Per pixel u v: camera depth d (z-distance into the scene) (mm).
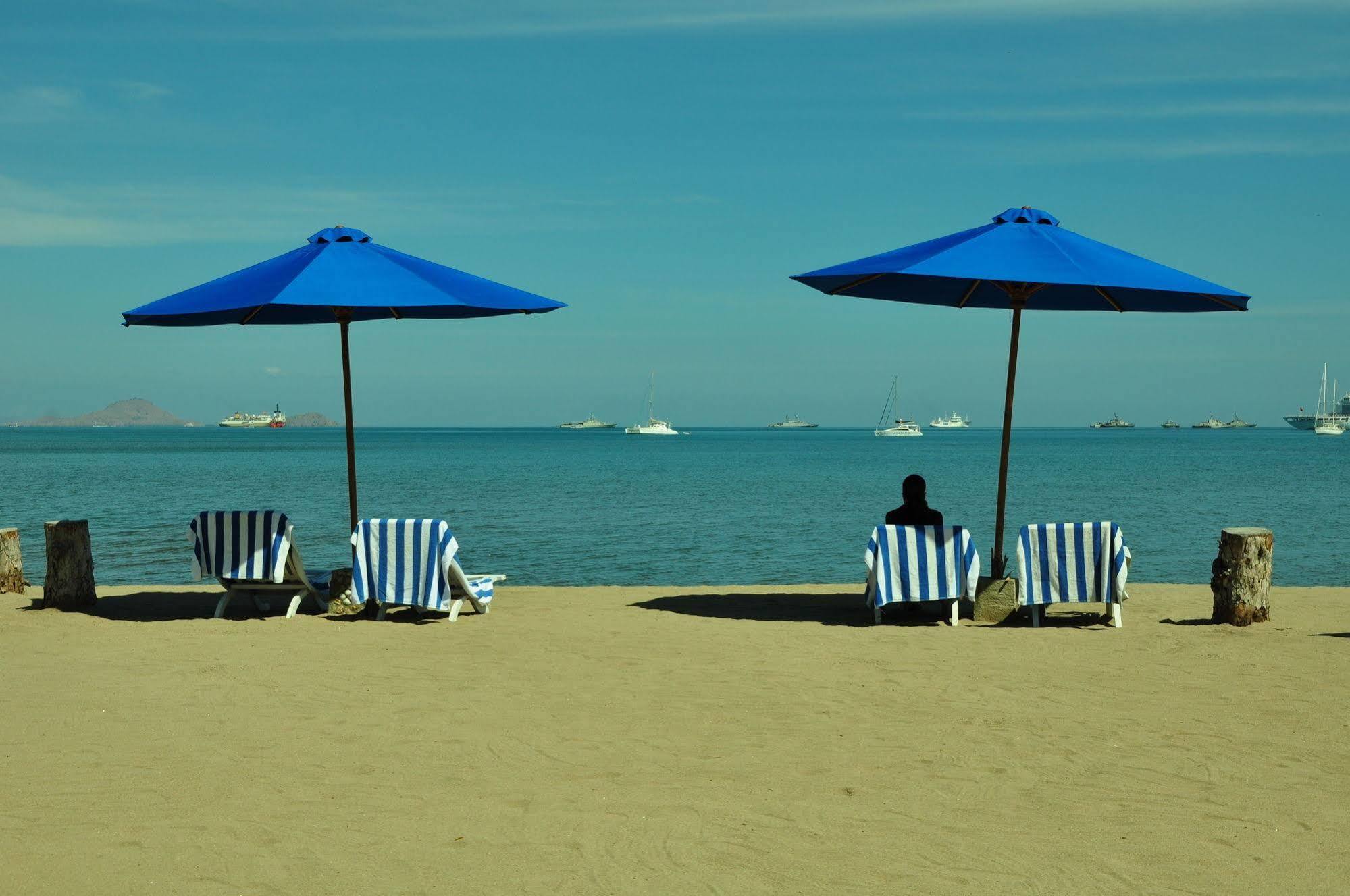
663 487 39688
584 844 3912
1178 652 7418
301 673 6715
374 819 4160
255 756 4980
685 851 3850
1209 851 3854
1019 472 53281
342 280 7992
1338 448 109375
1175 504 29812
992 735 5348
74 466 59625
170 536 20922
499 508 29125
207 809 4262
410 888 3531
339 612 8922
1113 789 4539
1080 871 3678
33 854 3801
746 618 8984
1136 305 9031
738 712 5785
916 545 8320
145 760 4906
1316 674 6711
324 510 28391
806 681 6531
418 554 8555
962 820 4172
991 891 3512
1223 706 5910
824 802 4363
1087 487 39156
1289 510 27750
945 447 124438
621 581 15359
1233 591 8461
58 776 4680
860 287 9234
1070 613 9117
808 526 23906
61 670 6785
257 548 8680
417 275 8367
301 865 3717
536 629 8375
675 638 7973
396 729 5426
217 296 8164
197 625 8469
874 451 104125
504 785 4574
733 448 121000
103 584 14438
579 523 24562
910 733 5371
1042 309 9516
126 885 3543
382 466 62781
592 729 5438
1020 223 8258
